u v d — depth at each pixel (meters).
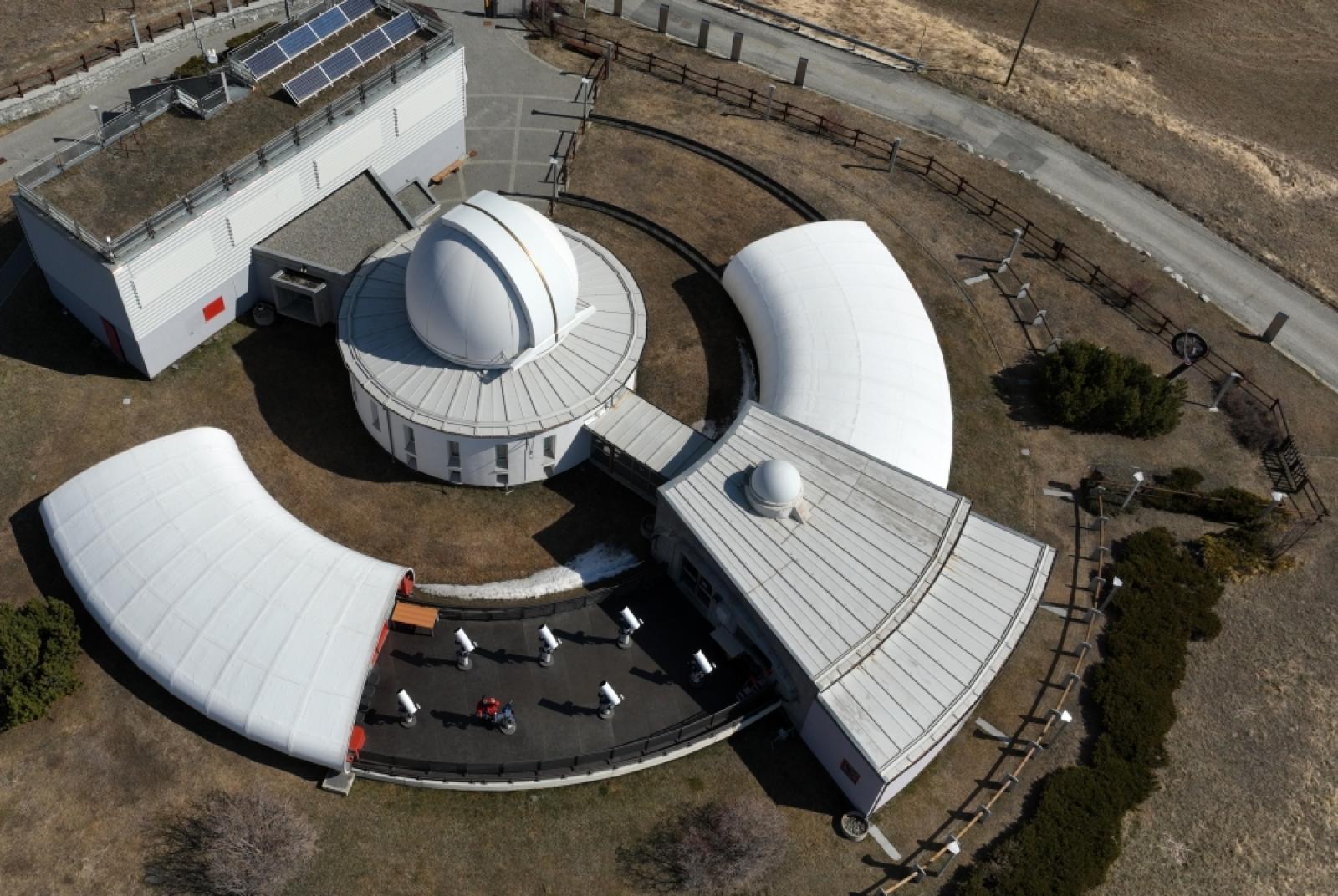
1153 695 46.62
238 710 40.34
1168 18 93.44
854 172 70.44
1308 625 50.38
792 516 45.91
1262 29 93.06
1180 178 74.69
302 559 43.66
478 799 41.59
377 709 43.25
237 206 52.72
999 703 46.59
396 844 40.19
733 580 43.75
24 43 70.44
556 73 74.56
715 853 40.41
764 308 56.44
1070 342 61.28
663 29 79.50
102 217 50.09
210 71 59.41
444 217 47.59
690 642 46.88
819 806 42.84
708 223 65.44
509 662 45.19
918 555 45.22
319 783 41.22
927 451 50.66
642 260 63.00
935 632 43.69
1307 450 58.25
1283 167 77.00
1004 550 46.62
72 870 38.44
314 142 55.31
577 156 68.56
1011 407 58.06
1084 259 67.19
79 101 67.50
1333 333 65.31
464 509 50.72
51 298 56.22
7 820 39.28
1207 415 59.12
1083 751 45.34
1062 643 48.75
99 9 73.88
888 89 78.56
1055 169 74.00
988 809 42.84
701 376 57.41
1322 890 42.38
